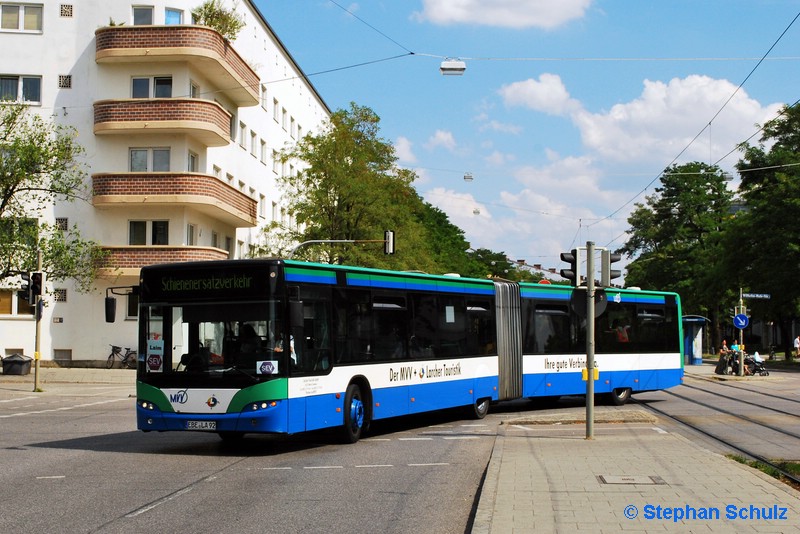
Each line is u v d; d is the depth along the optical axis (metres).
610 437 15.81
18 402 26.30
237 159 48.22
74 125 40.56
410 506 9.53
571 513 8.51
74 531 8.20
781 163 58.44
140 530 8.25
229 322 13.91
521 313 21.67
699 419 19.97
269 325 13.76
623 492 9.72
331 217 45.34
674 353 25.61
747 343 97.69
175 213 39.78
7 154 34.47
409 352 17.53
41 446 15.20
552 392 22.27
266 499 9.95
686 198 74.69
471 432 17.45
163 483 11.09
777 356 75.44
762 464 12.48
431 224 91.31
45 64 40.78
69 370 36.09
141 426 14.17
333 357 15.10
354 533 8.16
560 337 22.61
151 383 14.11
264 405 13.56
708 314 77.69
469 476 11.70
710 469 11.52
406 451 14.45
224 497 10.07
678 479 10.66
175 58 39.78
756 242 56.97
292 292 14.02
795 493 9.66
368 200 44.78
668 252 75.81
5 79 40.94
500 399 20.73
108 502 9.73
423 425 19.03
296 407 13.91
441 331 18.73
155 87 40.75
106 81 40.69
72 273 35.34
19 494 10.25
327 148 45.66
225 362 13.80
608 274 15.56
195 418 13.80
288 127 61.31
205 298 14.09
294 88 63.38
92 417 21.05
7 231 33.91
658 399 26.47
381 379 16.53
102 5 40.91
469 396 19.58
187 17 41.56
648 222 82.38
